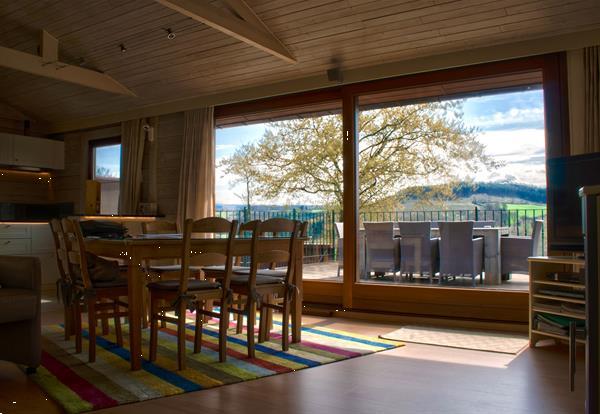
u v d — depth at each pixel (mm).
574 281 3709
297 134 5832
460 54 4629
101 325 4453
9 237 6250
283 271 4145
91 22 5523
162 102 6742
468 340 4020
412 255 5027
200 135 6352
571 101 4203
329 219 5562
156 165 6922
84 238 3635
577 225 3713
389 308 5066
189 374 3020
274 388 2789
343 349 3678
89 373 3037
